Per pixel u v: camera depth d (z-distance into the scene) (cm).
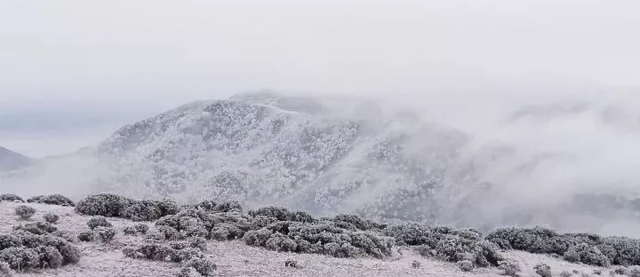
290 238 2069
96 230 1861
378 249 2112
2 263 1349
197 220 2144
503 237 2673
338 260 1947
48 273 1426
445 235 2427
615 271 2331
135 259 1659
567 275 2142
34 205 2341
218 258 1781
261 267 1733
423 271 1945
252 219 2312
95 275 1455
